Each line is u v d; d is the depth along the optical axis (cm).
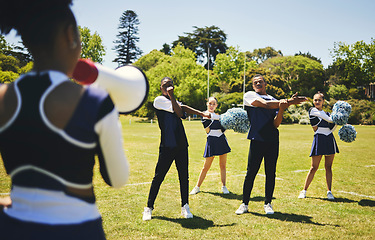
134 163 926
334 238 397
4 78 3444
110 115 110
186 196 474
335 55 5984
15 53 4016
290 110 4369
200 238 391
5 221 107
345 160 1045
